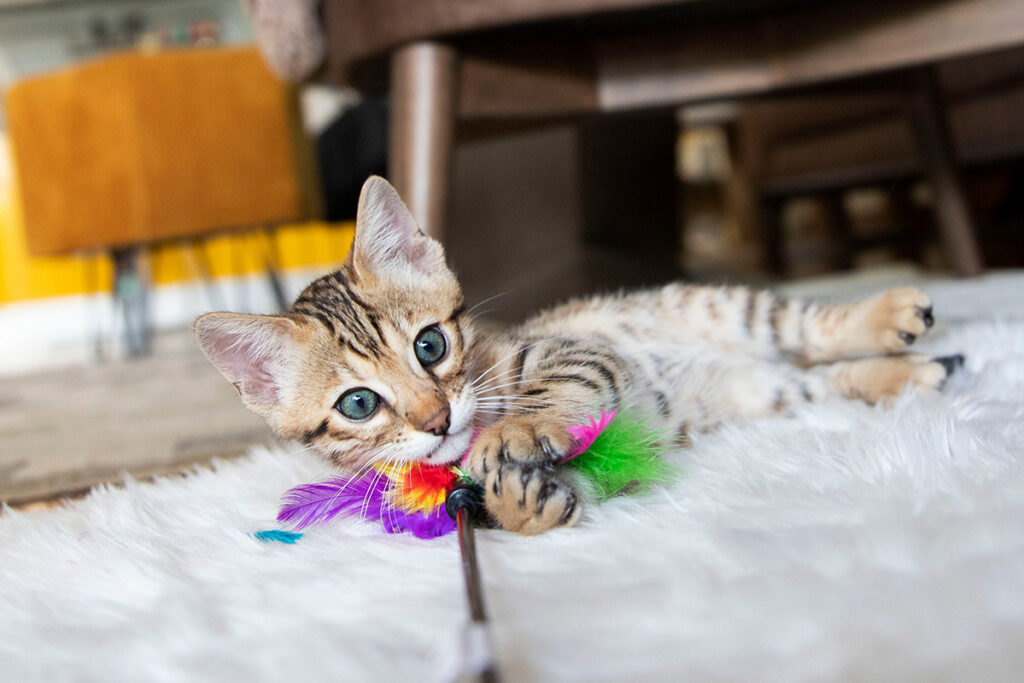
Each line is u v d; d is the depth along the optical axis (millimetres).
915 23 553
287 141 1161
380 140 1230
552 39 593
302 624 271
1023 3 527
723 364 443
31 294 1898
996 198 1161
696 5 553
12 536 357
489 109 572
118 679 258
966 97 979
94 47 2002
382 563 303
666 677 226
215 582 303
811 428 378
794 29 588
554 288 954
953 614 240
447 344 396
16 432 614
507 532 319
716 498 315
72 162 1187
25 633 282
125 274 1323
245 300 1696
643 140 1017
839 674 218
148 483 420
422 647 254
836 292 851
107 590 305
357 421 380
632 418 378
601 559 285
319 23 625
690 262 1461
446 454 371
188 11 2021
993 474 302
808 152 1233
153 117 1136
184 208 1161
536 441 327
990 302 637
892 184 1224
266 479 401
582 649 245
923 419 350
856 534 276
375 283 394
